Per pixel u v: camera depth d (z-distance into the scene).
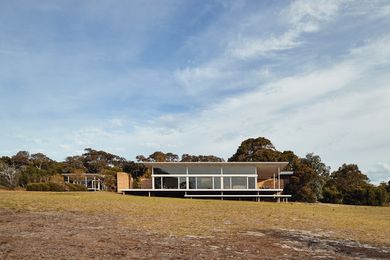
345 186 64.12
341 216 24.59
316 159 66.44
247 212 23.23
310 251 12.12
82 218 16.80
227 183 44.03
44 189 41.53
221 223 17.84
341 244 13.84
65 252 9.57
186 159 90.25
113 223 15.83
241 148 67.81
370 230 18.22
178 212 21.45
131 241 11.81
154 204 25.58
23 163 78.06
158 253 10.23
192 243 12.16
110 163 96.00
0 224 13.73
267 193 44.41
